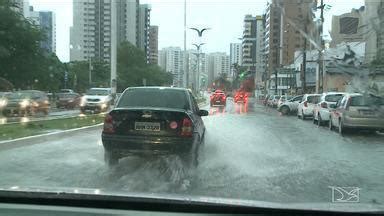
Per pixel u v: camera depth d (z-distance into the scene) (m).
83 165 11.14
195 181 9.20
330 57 44.56
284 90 102.62
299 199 7.62
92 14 70.62
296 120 31.98
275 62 85.69
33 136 15.95
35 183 8.95
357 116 20.55
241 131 20.64
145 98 11.20
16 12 44.94
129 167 10.59
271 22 81.81
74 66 94.75
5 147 14.06
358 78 31.30
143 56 104.06
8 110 33.81
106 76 97.00
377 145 16.53
